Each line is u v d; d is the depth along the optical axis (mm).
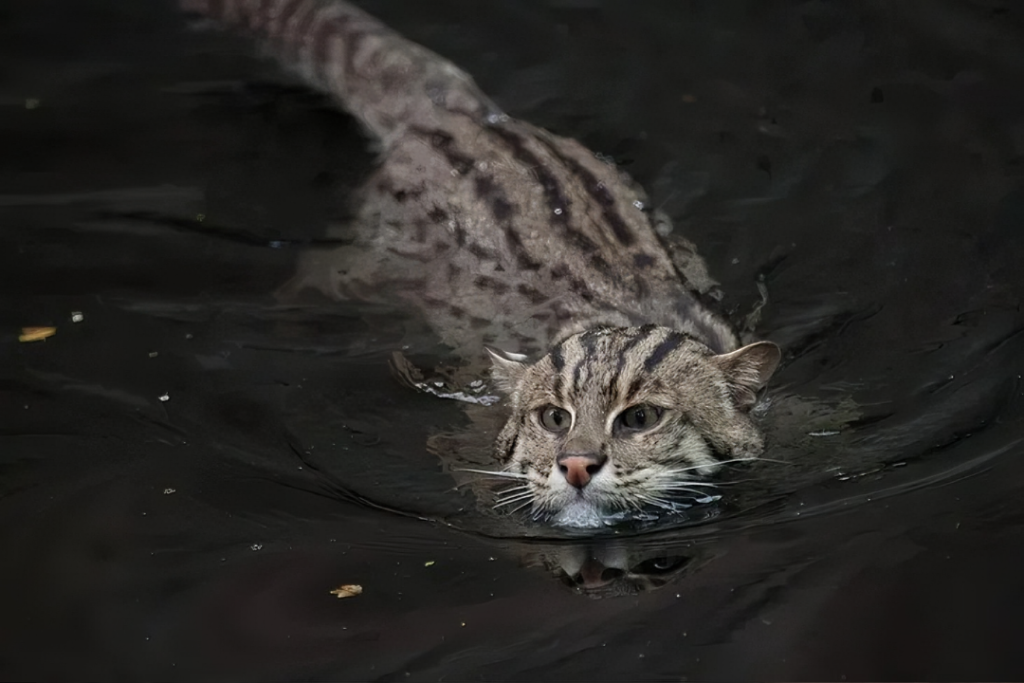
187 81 17453
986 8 18578
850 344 13719
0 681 9195
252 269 14555
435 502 11453
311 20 17516
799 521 11031
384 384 13023
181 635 9711
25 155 16266
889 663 9336
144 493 11250
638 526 11211
